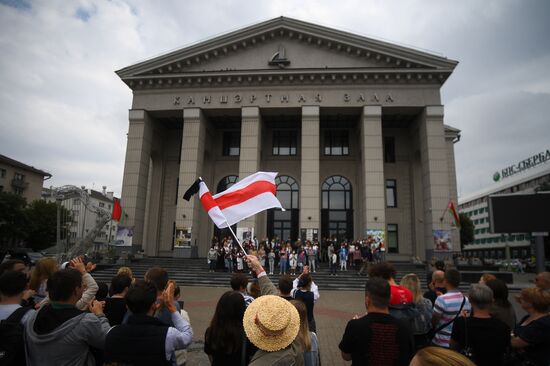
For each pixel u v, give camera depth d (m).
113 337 3.05
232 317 3.07
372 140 27.88
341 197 32.84
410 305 4.37
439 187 27.03
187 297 16.41
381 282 3.57
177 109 29.89
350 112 29.75
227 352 2.96
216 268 24.22
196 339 8.95
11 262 4.71
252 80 29.44
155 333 3.07
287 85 29.27
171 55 29.92
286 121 33.00
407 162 32.94
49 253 35.34
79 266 4.29
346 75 28.58
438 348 1.60
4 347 3.14
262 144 33.69
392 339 3.29
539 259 18.81
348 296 17.59
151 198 34.22
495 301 4.93
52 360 3.06
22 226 50.12
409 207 32.16
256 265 4.32
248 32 29.89
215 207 5.70
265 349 2.71
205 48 30.08
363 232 27.91
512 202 19.47
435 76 28.17
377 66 29.09
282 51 29.84
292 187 33.16
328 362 7.67
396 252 31.52
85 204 25.86
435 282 5.91
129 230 28.09
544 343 3.86
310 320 6.05
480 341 3.79
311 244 24.28
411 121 32.44
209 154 33.97
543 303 4.01
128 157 29.47
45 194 69.62
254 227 27.39
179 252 27.47
